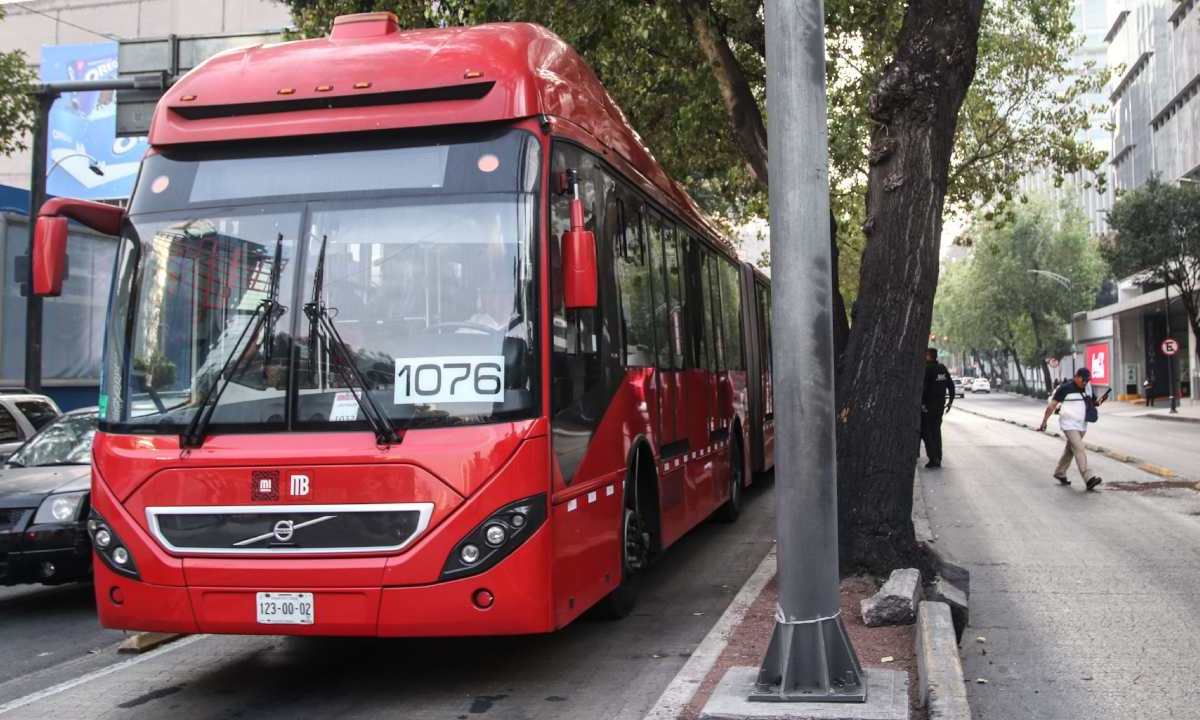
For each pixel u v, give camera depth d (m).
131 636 7.73
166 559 5.71
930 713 4.89
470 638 7.64
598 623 8.00
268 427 5.75
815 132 5.77
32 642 8.20
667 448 8.62
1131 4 64.19
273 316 5.85
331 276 5.87
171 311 6.00
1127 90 66.00
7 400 13.74
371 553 5.54
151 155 6.30
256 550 5.63
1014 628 7.68
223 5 49.53
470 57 6.11
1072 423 16.23
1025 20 25.83
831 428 5.58
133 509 5.80
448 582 5.48
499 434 5.59
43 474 9.38
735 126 13.05
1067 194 70.94
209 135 6.16
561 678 6.52
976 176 27.69
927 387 20.42
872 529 8.04
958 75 8.26
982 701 5.98
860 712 5.08
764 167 13.01
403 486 5.53
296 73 6.19
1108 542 11.32
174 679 6.81
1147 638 7.32
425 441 5.58
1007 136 26.70
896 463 8.06
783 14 5.79
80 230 22.66
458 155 5.97
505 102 5.98
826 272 5.72
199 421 5.79
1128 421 42.41
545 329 5.82
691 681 5.96
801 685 5.36
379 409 5.64
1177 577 9.38
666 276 9.02
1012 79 26.39
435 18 14.53
